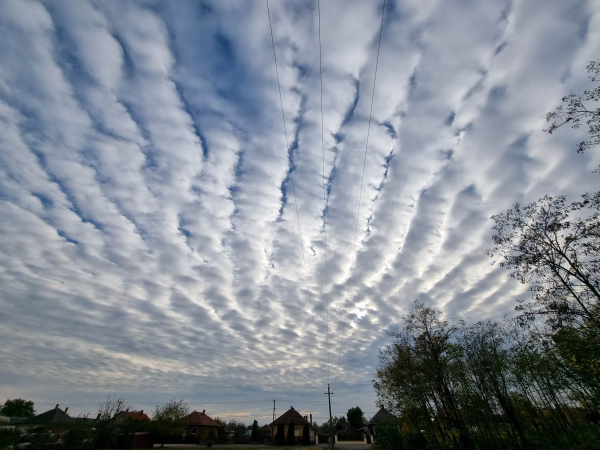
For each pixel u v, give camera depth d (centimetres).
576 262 1798
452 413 2809
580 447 2231
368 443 6003
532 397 2684
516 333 2525
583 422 2452
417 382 2956
